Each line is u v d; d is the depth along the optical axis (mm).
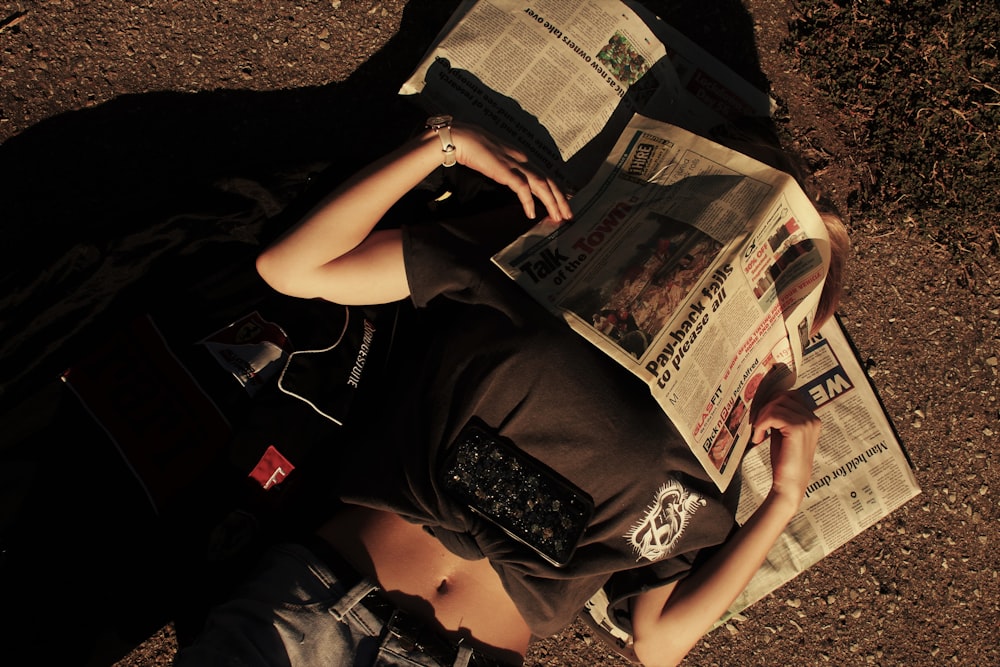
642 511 1115
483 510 1125
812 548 1563
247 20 1510
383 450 1168
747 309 1179
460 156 1177
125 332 1276
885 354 1613
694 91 1534
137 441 1227
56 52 1465
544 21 1438
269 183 1358
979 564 1630
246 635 1078
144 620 1247
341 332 1347
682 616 1221
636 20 1441
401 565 1175
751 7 1596
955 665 1612
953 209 1578
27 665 1180
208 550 1249
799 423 1242
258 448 1267
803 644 1614
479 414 1111
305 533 1190
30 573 1190
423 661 1129
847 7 1555
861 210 1613
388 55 1552
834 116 1608
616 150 1262
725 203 1182
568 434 1081
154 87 1494
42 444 1229
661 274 1122
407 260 1148
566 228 1164
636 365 1051
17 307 1261
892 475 1562
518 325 1084
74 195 1473
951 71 1535
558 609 1160
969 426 1627
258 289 1348
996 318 1627
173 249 1340
